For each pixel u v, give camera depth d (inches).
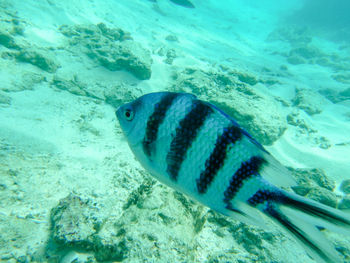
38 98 26.6
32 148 19.1
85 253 11.9
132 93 32.1
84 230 12.2
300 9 162.9
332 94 55.7
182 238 12.1
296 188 22.8
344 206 22.3
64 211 12.9
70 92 30.4
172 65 46.4
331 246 4.5
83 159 20.1
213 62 58.7
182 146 5.9
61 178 16.8
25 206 13.5
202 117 5.8
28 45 32.1
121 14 67.2
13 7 42.1
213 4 143.0
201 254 13.9
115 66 37.2
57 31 43.0
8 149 17.6
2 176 14.7
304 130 38.2
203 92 34.0
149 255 10.9
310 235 4.8
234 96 32.8
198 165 5.7
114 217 14.2
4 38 30.5
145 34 61.6
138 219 12.6
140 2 85.9
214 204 5.7
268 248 14.4
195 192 5.9
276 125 30.9
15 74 27.8
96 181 17.4
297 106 45.9
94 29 45.0
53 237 11.8
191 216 13.8
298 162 30.5
